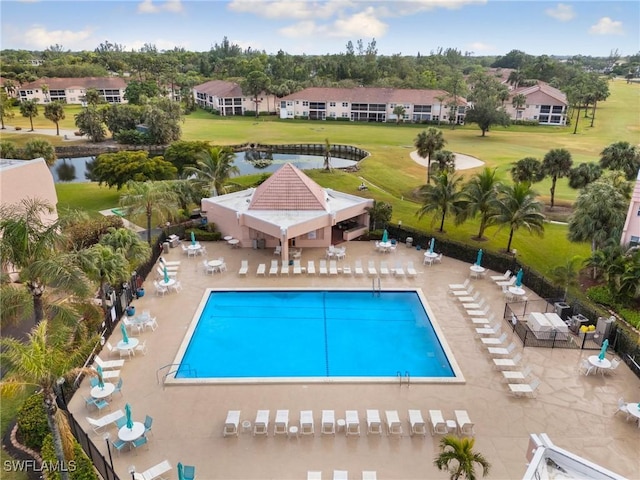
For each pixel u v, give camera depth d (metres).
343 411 18.86
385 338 24.55
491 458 16.61
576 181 43.53
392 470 16.00
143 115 88.06
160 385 20.31
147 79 161.62
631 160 43.88
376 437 17.47
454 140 94.88
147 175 50.12
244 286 29.53
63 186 56.72
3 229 17.92
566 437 17.72
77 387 19.92
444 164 51.38
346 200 38.72
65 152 81.94
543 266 34.03
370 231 38.22
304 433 17.48
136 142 86.19
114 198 51.22
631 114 132.75
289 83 138.25
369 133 103.62
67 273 17.97
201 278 30.61
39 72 164.50
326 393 19.95
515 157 76.69
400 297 28.89
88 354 21.09
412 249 35.81
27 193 31.97
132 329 24.30
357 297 28.86
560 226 42.84
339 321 26.17
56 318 17.66
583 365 21.73
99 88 145.12
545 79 185.25
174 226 37.81
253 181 58.97
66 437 12.95
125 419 17.88
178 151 58.97
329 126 114.88
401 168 68.81
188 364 22.05
